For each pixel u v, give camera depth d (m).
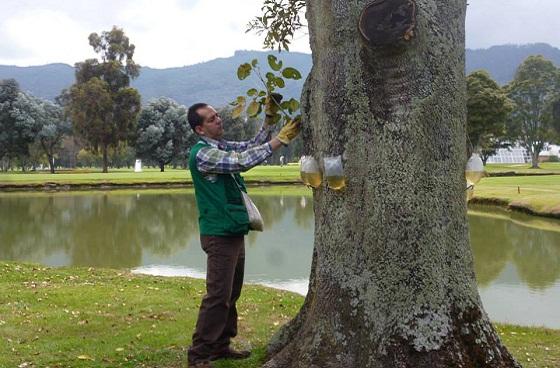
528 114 75.88
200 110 4.23
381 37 3.14
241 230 4.11
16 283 9.23
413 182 3.28
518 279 11.82
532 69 77.19
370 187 3.34
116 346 5.49
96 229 20.56
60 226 21.39
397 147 3.28
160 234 19.28
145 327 6.35
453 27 3.40
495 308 9.48
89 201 32.44
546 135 75.31
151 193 39.03
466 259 3.42
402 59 3.24
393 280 3.29
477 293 3.47
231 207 4.07
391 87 3.29
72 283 9.44
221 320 4.15
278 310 7.57
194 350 4.18
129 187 44.75
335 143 3.45
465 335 3.29
